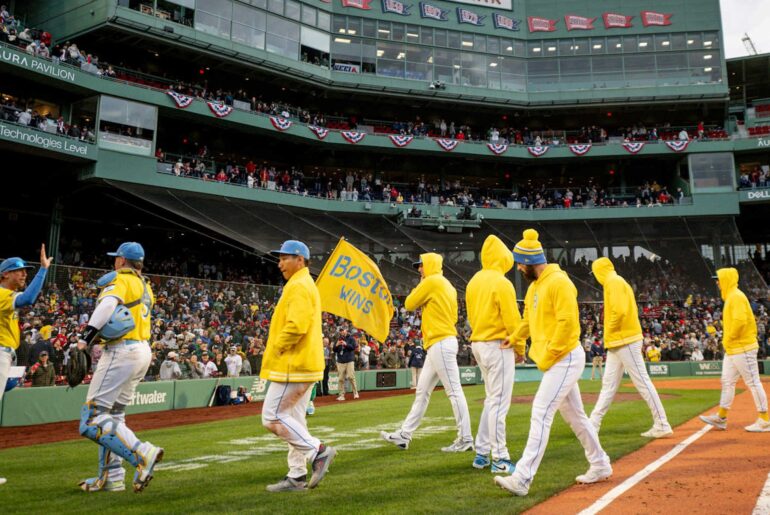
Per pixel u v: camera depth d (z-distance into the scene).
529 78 40.41
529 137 40.28
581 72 40.19
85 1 28.19
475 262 32.16
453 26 39.53
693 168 37.16
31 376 12.89
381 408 13.09
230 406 16.23
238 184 30.83
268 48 33.31
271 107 33.81
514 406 12.47
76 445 8.71
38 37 26.75
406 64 38.16
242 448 7.63
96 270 14.75
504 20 40.50
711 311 30.44
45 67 24.61
